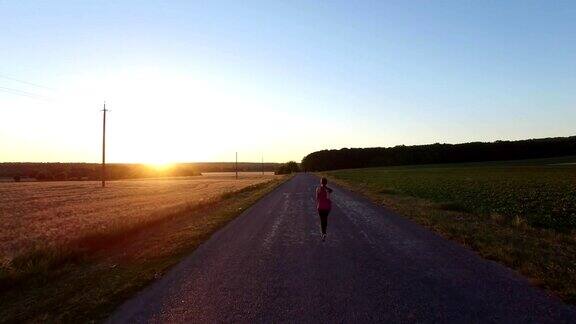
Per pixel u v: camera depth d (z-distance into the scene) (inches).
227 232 623.2
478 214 739.4
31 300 326.6
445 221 645.3
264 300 294.7
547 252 410.6
